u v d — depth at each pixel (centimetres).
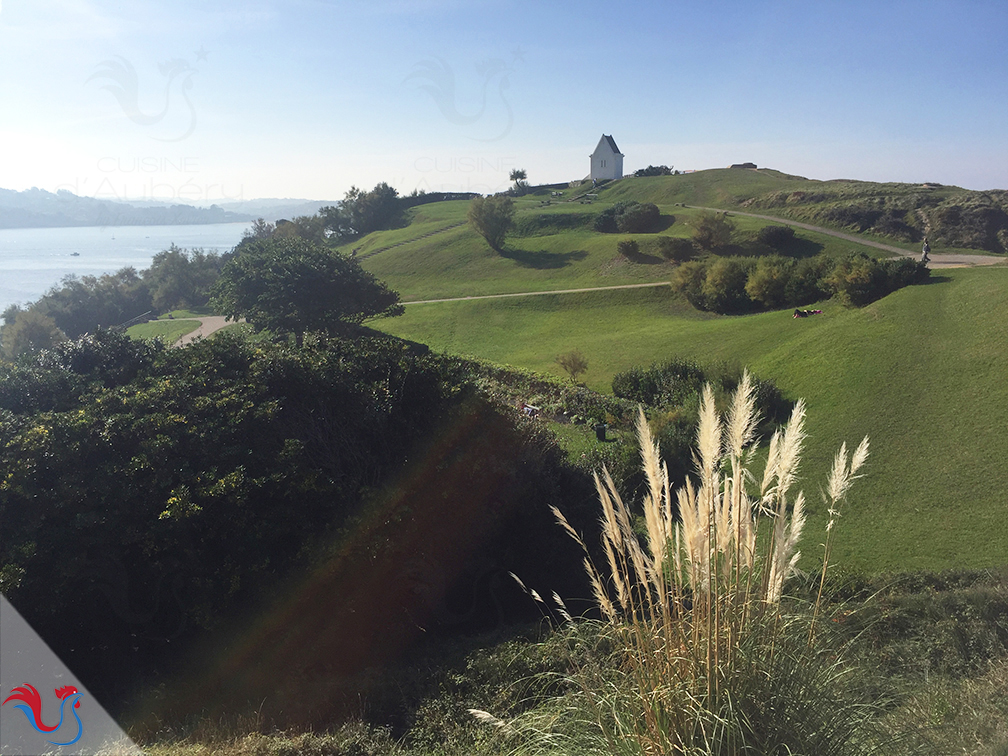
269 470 1083
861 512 1664
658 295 5188
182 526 952
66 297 6369
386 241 8312
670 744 308
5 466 970
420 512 1151
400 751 582
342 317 4397
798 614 384
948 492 1714
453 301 5731
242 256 4353
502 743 439
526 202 10000
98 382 1355
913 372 2433
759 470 1554
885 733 333
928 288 3238
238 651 921
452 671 741
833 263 4259
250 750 574
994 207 6191
